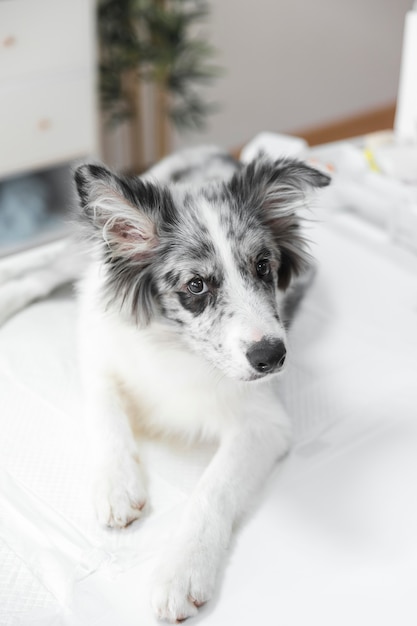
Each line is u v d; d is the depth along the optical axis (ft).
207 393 2.52
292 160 2.57
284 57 6.79
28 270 3.18
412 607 2.01
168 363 2.54
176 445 2.56
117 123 5.87
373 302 3.10
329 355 2.84
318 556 2.15
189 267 2.41
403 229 3.31
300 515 2.26
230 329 2.31
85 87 4.69
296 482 2.36
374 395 2.66
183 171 3.57
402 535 2.20
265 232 2.52
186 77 5.78
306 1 6.57
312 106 7.29
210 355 2.39
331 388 2.70
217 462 2.35
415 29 3.55
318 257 3.31
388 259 3.33
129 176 2.49
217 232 2.44
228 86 6.60
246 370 2.27
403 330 2.95
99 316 2.66
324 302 3.10
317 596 2.05
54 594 2.04
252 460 2.36
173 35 5.39
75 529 2.21
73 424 2.54
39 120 4.59
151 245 2.48
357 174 3.50
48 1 4.25
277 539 2.19
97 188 2.29
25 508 2.26
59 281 3.10
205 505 2.21
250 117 6.92
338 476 2.37
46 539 2.18
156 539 2.18
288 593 2.05
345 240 3.42
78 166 2.29
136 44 5.34
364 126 7.54
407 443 2.48
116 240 2.44
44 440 2.48
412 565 2.12
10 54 4.26
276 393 2.61
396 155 3.40
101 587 2.06
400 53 7.55
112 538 2.18
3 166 4.60
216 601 2.04
